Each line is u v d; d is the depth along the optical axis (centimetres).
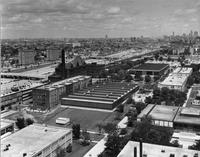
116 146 15025
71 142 16850
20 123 19488
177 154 12694
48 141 14888
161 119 19138
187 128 18600
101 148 16012
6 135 16900
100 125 18725
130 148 13388
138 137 15412
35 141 14888
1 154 13262
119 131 18550
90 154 15175
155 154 12712
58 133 16112
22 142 14738
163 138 15388
